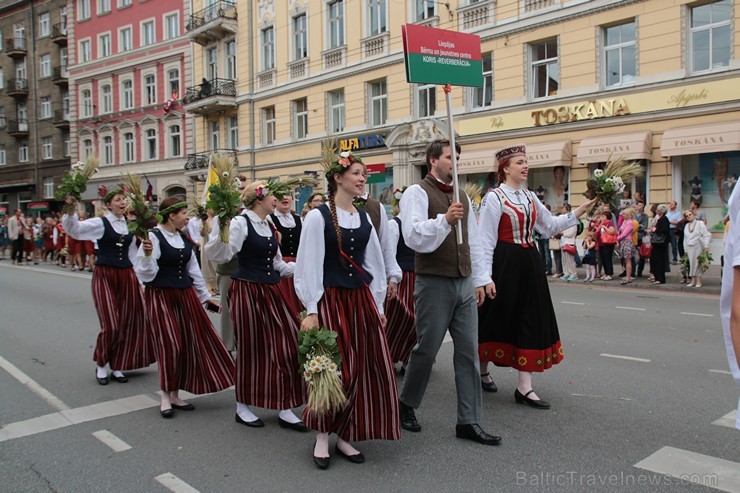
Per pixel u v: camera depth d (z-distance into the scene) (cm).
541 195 1858
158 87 3447
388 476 370
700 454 391
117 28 3669
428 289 414
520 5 1855
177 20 3316
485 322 509
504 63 1905
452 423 463
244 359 463
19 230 2356
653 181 1612
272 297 461
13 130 4550
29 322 978
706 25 1525
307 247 381
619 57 1686
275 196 486
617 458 387
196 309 516
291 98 2692
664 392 526
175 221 522
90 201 3862
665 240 1312
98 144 3850
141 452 419
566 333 799
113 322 596
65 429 470
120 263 611
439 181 426
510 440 423
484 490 347
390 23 2245
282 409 455
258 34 2847
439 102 2111
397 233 585
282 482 365
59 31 4209
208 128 3170
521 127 1869
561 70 1773
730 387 537
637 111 1619
